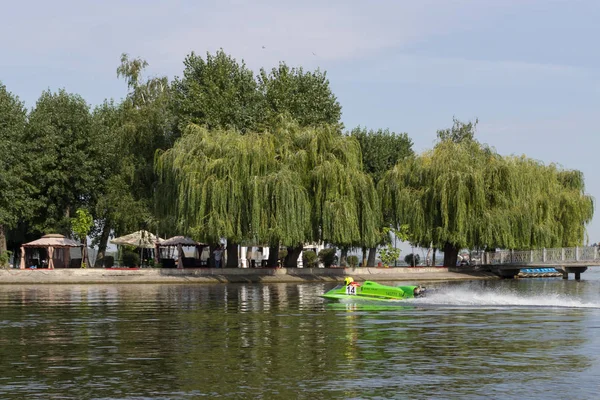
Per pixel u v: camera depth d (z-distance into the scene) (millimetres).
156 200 66375
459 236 69125
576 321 27141
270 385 15734
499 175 71562
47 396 14891
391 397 14742
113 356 19250
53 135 76125
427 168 71750
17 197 72250
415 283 62062
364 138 95688
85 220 72875
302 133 65688
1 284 61188
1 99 75375
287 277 66438
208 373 16984
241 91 81000
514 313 30578
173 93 81750
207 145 62906
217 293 46594
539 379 16328
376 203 67062
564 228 77562
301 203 61594
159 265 74375
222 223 60250
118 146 79500
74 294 46062
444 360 18594
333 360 18594
